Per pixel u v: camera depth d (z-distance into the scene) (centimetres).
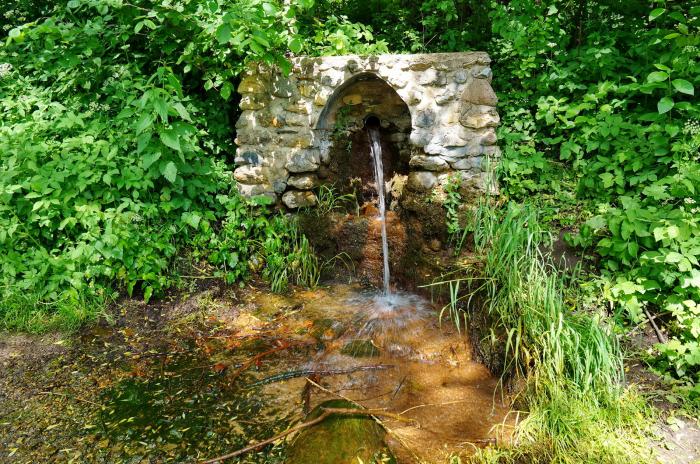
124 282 391
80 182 376
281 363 341
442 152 432
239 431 276
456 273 401
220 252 425
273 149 467
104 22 434
